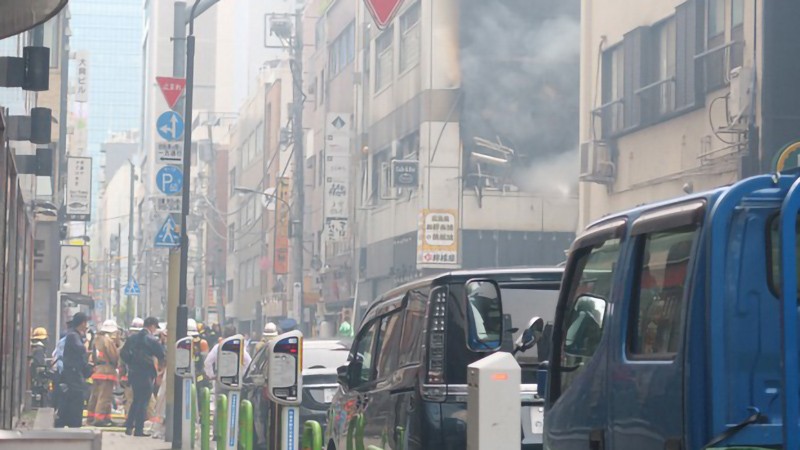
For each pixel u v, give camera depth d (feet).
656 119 267.59
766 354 49.21
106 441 198.08
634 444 54.49
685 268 51.19
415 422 78.59
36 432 56.44
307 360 147.02
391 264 406.41
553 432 64.54
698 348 49.80
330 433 100.78
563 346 64.23
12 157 107.65
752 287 49.26
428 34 375.25
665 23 267.18
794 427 44.91
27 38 131.23
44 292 292.61
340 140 459.32
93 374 233.14
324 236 495.00
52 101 303.68
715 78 245.65
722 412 48.96
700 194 51.39
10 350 115.03
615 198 288.30
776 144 229.45
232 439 131.85
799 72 230.27
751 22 233.55
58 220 313.32
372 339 94.02
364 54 450.71
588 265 62.49
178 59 221.87
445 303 79.25
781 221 45.65
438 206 372.58
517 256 374.02
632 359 55.36
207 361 193.26
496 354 51.06
